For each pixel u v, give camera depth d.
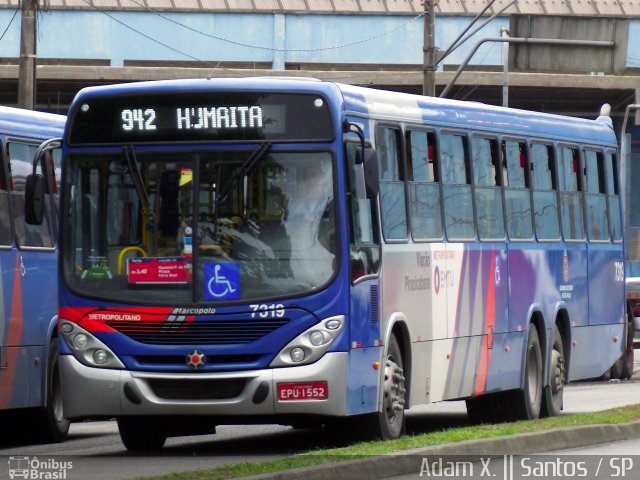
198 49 101.25
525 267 39.09
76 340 29.92
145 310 29.58
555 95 101.25
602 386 57.12
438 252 34.28
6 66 90.31
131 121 30.30
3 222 35.47
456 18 104.25
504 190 38.28
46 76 90.38
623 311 46.28
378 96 32.16
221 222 29.69
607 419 33.97
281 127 29.81
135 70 92.25
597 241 44.31
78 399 29.88
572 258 42.25
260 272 29.45
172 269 29.66
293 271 29.39
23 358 36.16
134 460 30.05
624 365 61.16
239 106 29.92
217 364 29.36
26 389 36.31
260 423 30.77
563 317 41.75
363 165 29.64
